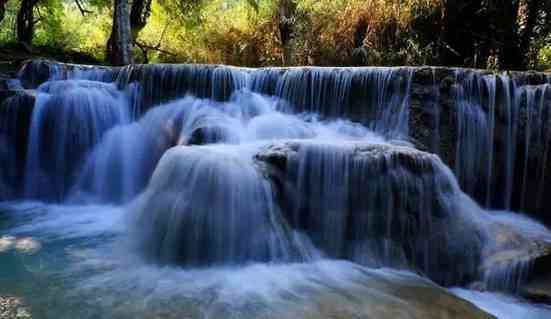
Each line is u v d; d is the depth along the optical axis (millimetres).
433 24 12820
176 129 7891
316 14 14602
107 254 4898
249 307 3584
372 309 3547
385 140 7176
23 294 3742
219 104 8484
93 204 7410
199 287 4023
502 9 11883
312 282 4188
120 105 8352
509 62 12172
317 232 5113
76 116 7758
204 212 4852
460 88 6883
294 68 8594
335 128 7836
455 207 5324
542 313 4145
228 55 18344
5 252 4871
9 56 10406
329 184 5191
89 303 3594
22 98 7520
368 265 4730
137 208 5672
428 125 6898
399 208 5020
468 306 3670
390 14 12734
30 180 7523
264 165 5246
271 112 8383
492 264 4727
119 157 7816
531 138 6461
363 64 13648
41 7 16125
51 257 4758
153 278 4227
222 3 19281
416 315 3445
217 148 5559
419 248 4918
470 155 6859
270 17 16703
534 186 6457
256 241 4824
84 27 19062
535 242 5016
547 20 11562
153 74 8484
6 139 7480
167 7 17547
